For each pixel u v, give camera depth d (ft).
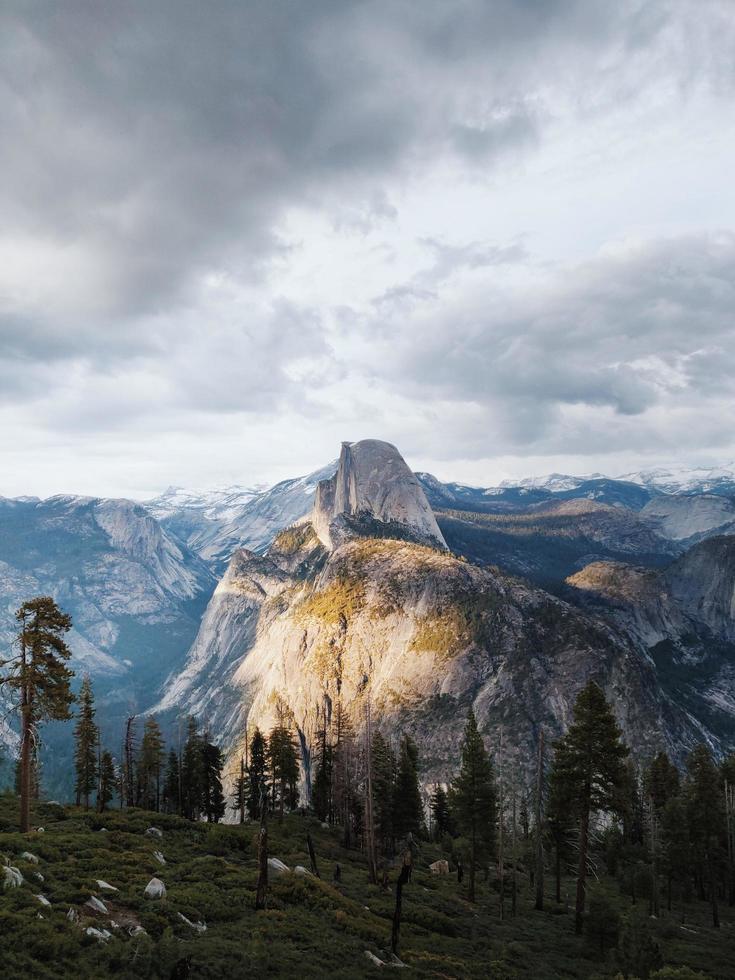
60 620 151.74
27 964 70.44
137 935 84.79
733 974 140.26
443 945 125.80
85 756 279.49
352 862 210.38
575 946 143.02
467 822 200.75
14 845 123.24
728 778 284.41
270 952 93.91
